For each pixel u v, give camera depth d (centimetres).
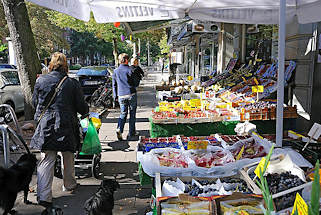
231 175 330
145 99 1606
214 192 282
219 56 1354
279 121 393
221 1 523
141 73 757
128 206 414
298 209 209
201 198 250
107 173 537
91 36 6262
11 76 1094
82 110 423
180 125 580
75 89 411
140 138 468
